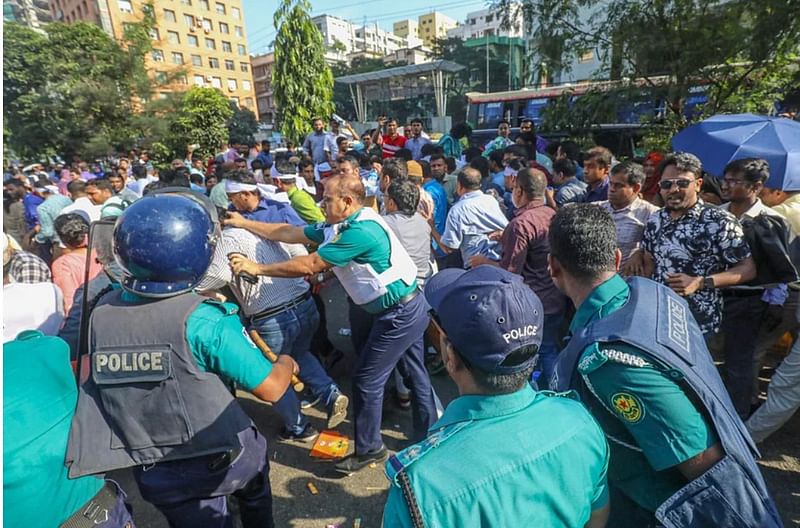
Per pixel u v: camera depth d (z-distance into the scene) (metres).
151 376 1.38
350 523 2.40
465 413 0.98
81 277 2.98
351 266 2.42
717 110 6.06
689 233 2.48
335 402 2.82
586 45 6.65
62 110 24.11
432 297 1.16
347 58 79.06
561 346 3.40
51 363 1.30
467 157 6.96
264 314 2.71
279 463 2.84
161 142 26.38
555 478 0.93
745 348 2.66
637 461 1.30
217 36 59.59
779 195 3.05
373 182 5.93
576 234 1.43
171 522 1.69
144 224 1.38
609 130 8.23
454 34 89.88
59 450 1.26
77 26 25.34
